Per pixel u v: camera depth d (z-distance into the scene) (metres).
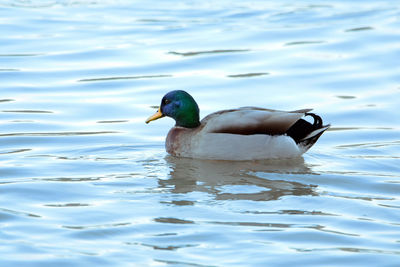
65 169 13.11
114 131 15.97
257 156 13.96
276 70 20.94
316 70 20.88
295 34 24.80
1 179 12.38
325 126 14.09
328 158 14.06
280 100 18.31
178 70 21.03
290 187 12.11
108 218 10.38
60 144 14.91
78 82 19.91
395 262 8.88
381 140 15.31
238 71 20.89
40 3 29.98
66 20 27.02
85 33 25.06
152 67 21.31
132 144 15.05
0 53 22.59
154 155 14.30
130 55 22.48
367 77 20.17
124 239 9.55
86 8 29.17
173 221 10.26
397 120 16.75
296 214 10.64
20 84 19.64
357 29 25.20
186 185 12.17
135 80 20.08
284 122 13.91
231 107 17.72
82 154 14.20
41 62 21.73
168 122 16.84
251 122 13.98
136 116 17.16
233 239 9.55
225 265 8.73
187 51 22.89
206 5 29.58
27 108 17.59
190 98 14.57
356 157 14.09
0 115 16.98
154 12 28.42
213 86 19.50
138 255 9.02
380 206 11.07
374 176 12.80
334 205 11.11
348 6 29.14
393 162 13.70
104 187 11.98
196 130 14.32
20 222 10.16
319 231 9.90
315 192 11.82
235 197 11.48
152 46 23.45
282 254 9.08
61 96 18.66
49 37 24.50
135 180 12.44
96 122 16.64
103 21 26.92
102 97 18.61
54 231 9.81
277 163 13.79
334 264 8.80
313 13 27.91
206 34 24.92
